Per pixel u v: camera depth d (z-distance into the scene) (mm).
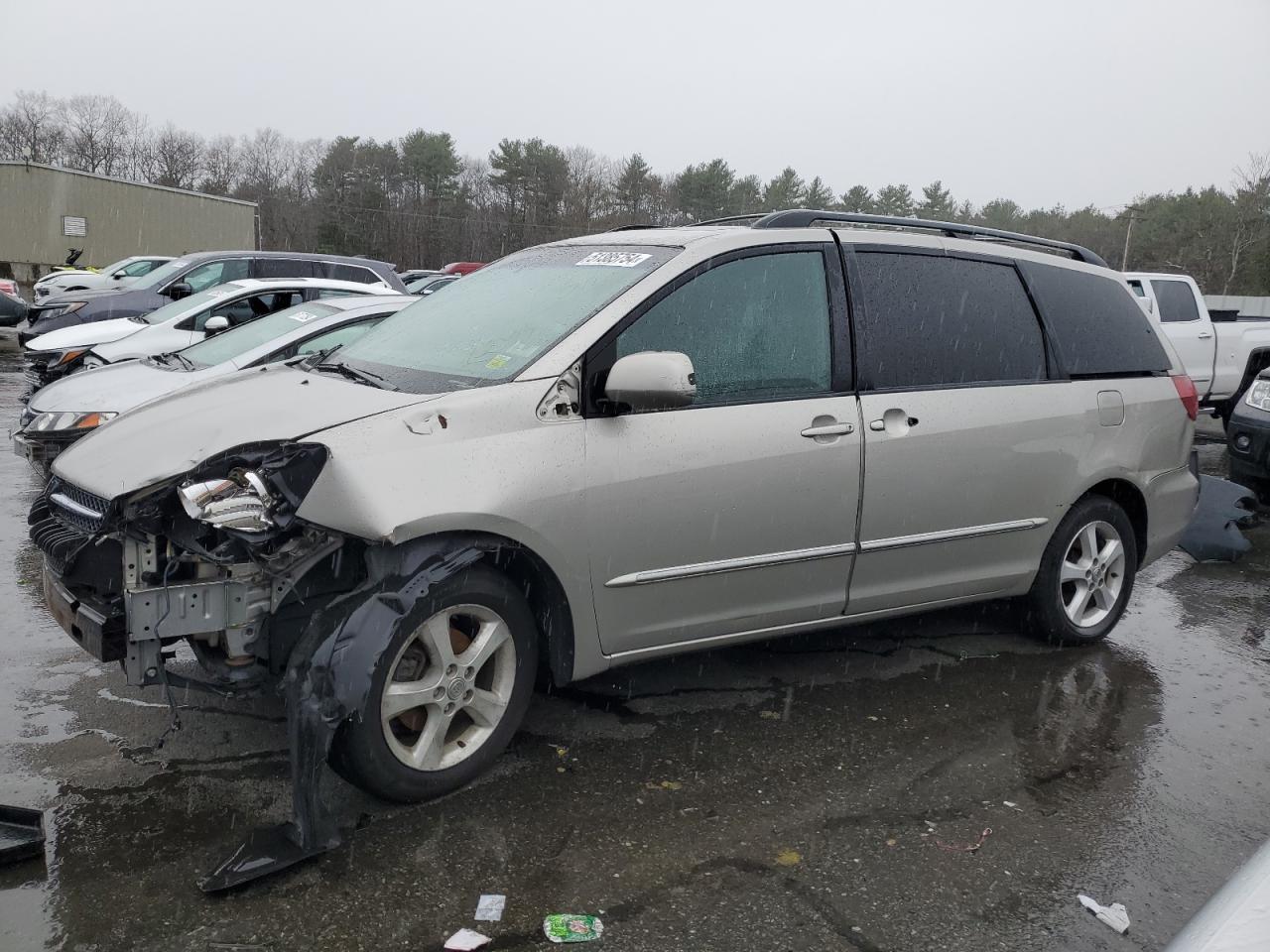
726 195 65375
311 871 2824
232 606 3049
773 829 3135
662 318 3555
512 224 68438
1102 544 4875
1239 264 65438
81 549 3059
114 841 2938
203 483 2961
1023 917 2734
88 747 3500
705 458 3533
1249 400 8109
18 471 7805
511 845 2986
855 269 4035
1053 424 4453
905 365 4086
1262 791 3506
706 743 3709
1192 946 1365
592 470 3324
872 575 4066
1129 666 4703
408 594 3018
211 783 3277
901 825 3189
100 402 6227
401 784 3090
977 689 4320
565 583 3338
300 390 3482
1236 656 4934
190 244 37688
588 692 4117
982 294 4395
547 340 3467
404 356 3781
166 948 2486
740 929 2641
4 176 33281
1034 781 3516
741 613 3785
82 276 22953
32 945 2479
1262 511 8406
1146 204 75312
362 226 67875
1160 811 3338
